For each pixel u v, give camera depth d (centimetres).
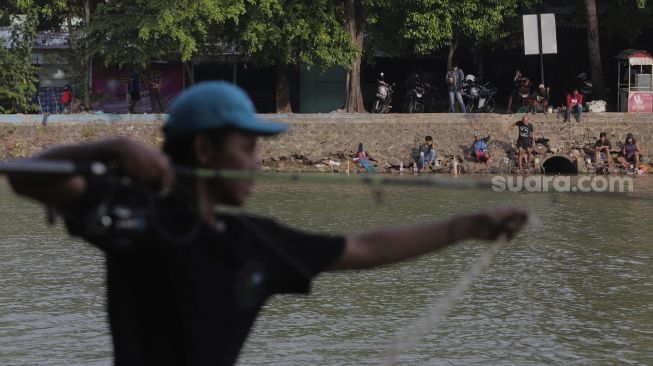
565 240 3384
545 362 1852
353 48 6556
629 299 2417
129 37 6269
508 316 2234
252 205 4375
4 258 2945
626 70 7131
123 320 525
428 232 579
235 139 523
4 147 6125
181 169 496
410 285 2591
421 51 6738
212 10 6062
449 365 1823
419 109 7094
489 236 581
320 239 566
